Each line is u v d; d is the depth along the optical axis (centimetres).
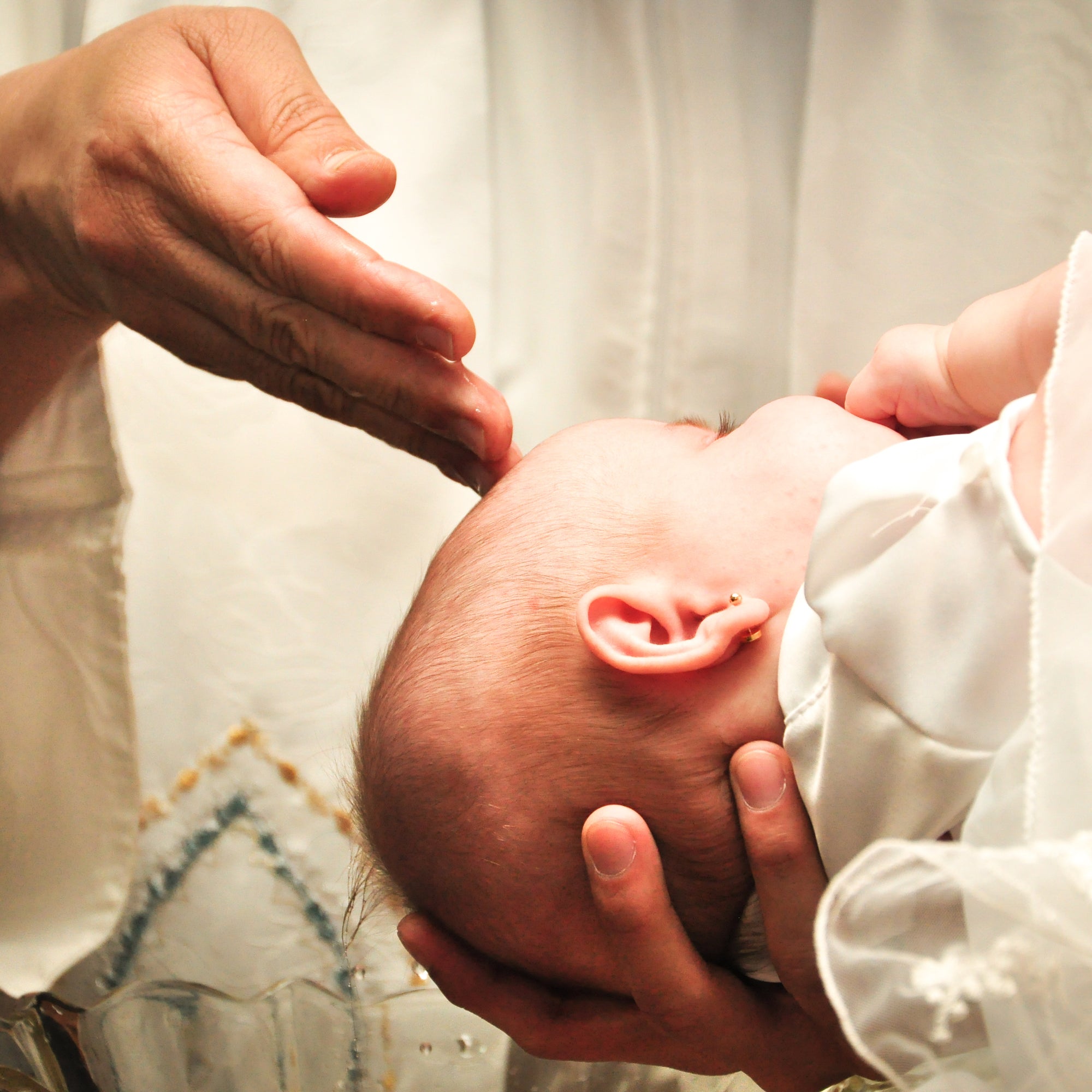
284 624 141
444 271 137
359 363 90
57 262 104
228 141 88
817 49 125
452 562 94
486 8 140
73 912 125
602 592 80
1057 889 48
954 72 122
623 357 144
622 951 77
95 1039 105
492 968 91
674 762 78
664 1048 88
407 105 135
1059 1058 51
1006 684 57
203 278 93
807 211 130
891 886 56
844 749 64
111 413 119
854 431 86
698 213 139
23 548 122
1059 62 119
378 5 133
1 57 136
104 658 121
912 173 125
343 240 84
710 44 134
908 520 61
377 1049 109
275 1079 106
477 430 90
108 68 96
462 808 85
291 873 137
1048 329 77
